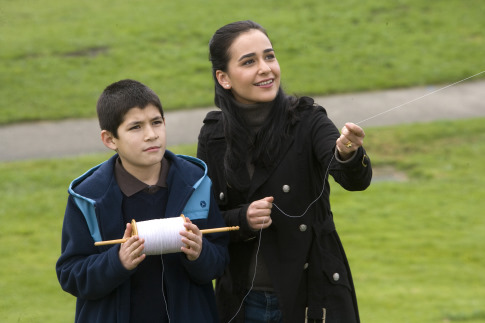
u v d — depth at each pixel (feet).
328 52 160.76
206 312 25.35
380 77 147.13
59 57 162.20
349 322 25.98
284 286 25.73
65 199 99.55
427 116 127.95
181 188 24.91
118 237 24.34
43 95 143.74
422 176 104.37
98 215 24.25
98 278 23.30
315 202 26.05
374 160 109.40
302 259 25.80
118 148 24.58
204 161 27.53
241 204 26.73
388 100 136.46
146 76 152.05
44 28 179.83
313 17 180.24
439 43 163.84
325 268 25.86
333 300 25.90
